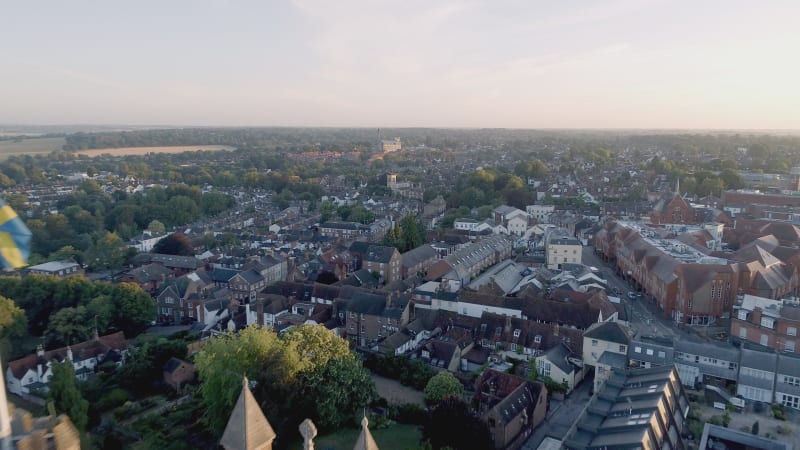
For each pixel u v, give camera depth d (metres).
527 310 117.88
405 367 99.44
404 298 121.75
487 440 71.69
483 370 96.62
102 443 81.62
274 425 72.44
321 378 78.38
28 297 136.12
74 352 112.62
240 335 81.56
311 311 124.81
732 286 124.31
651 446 61.81
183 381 103.19
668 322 126.56
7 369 104.38
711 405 84.75
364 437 30.58
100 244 186.62
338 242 197.88
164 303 145.25
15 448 19.33
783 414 81.50
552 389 93.44
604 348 97.38
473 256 166.88
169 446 78.44
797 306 103.06
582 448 64.38
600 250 194.00
